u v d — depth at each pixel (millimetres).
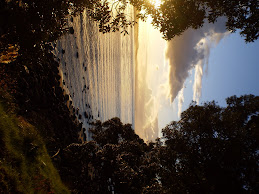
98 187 14359
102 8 8820
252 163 8609
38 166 9719
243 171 8820
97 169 13891
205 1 7871
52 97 14797
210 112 9609
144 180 11820
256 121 9180
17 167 8102
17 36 7832
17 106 10594
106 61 26688
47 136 12617
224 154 8766
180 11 7793
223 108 9844
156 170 11516
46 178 9781
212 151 9094
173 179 9750
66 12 8359
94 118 22828
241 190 8672
